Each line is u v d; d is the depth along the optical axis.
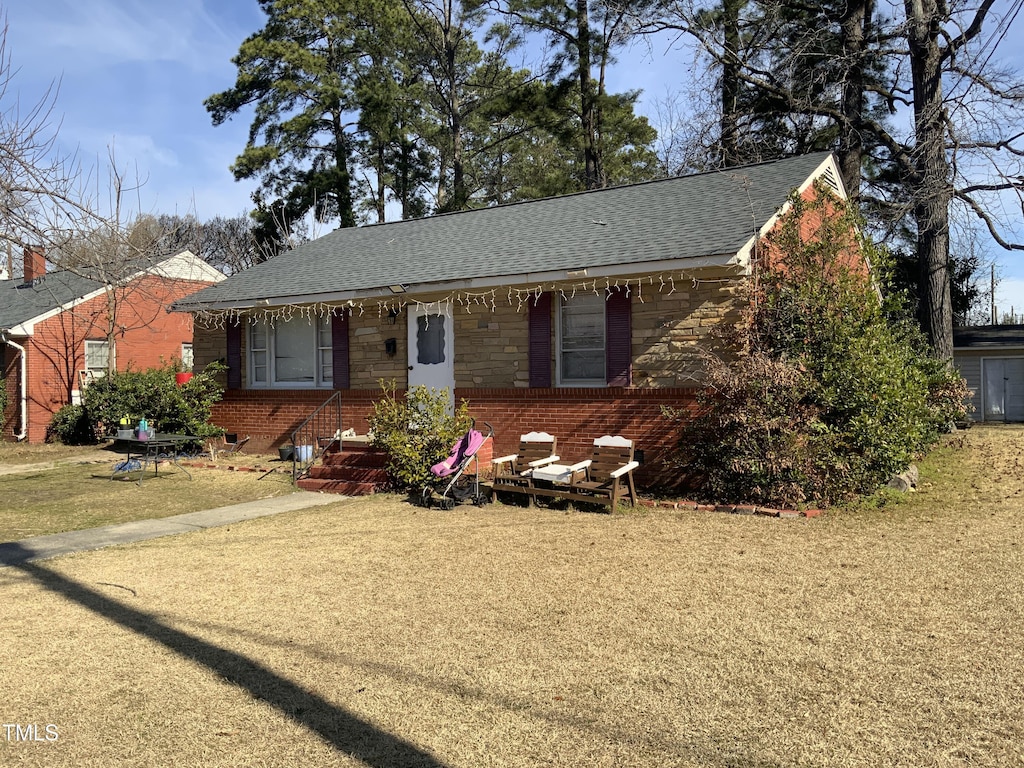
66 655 5.02
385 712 4.13
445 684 4.46
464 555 7.43
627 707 4.10
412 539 8.20
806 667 4.53
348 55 32.38
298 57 29.38
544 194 29.70
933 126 18.83
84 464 15.84
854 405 9.32
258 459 14.99
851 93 21.81
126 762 3.69
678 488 10.44
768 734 3.77
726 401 9.45
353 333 14.15
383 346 13.74
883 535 7.74
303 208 31.91
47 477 13.86
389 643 5.12
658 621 5.39
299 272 15.88
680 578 6.42
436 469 10.14
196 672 4.72
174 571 7.12
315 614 5.77
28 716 4.18
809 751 3.60
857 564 6.68
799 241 10.20
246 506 10.66
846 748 3.61
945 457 13.82
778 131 24.48
